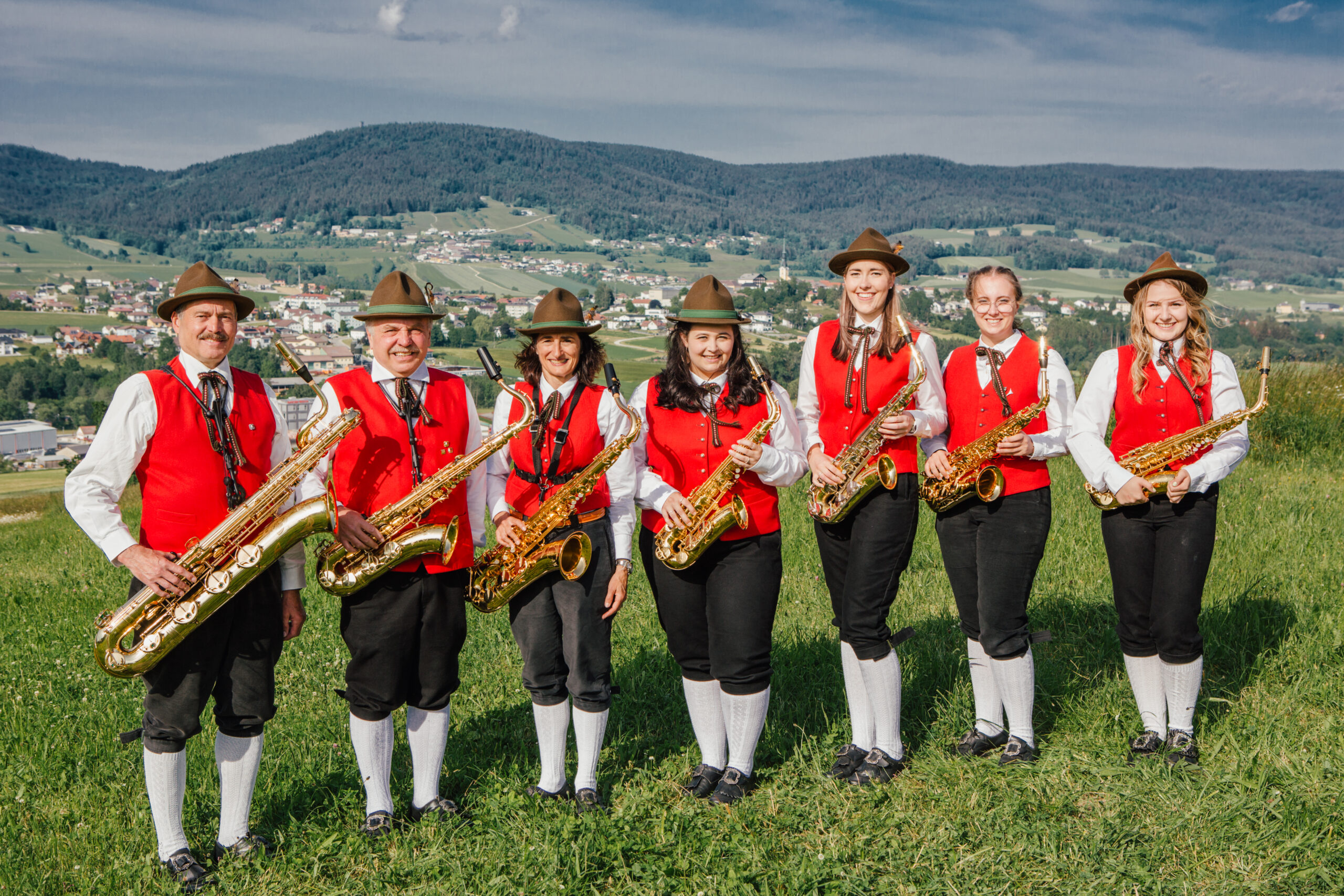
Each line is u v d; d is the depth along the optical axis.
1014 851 3.85
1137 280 4.50
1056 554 7.91
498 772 4.80
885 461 4.28
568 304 4.24
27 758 5.20
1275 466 11.56
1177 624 4.41
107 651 3.61
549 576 4.33
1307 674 5.25
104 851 4.19
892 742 4.59
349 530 3.79
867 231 4.53
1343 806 3.92
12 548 14.98
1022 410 4.48
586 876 3.80
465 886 3.77
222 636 3.83
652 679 6.06
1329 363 13.95
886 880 3.71
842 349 4.60
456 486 4.15
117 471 3.66
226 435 3.85
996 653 4.57
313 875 3.89
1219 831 3.86
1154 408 4.49
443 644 4.16
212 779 4.76
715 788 4.54
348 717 5.64
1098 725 4.88
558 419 4.37
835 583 4.68
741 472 4.32
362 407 4.06
